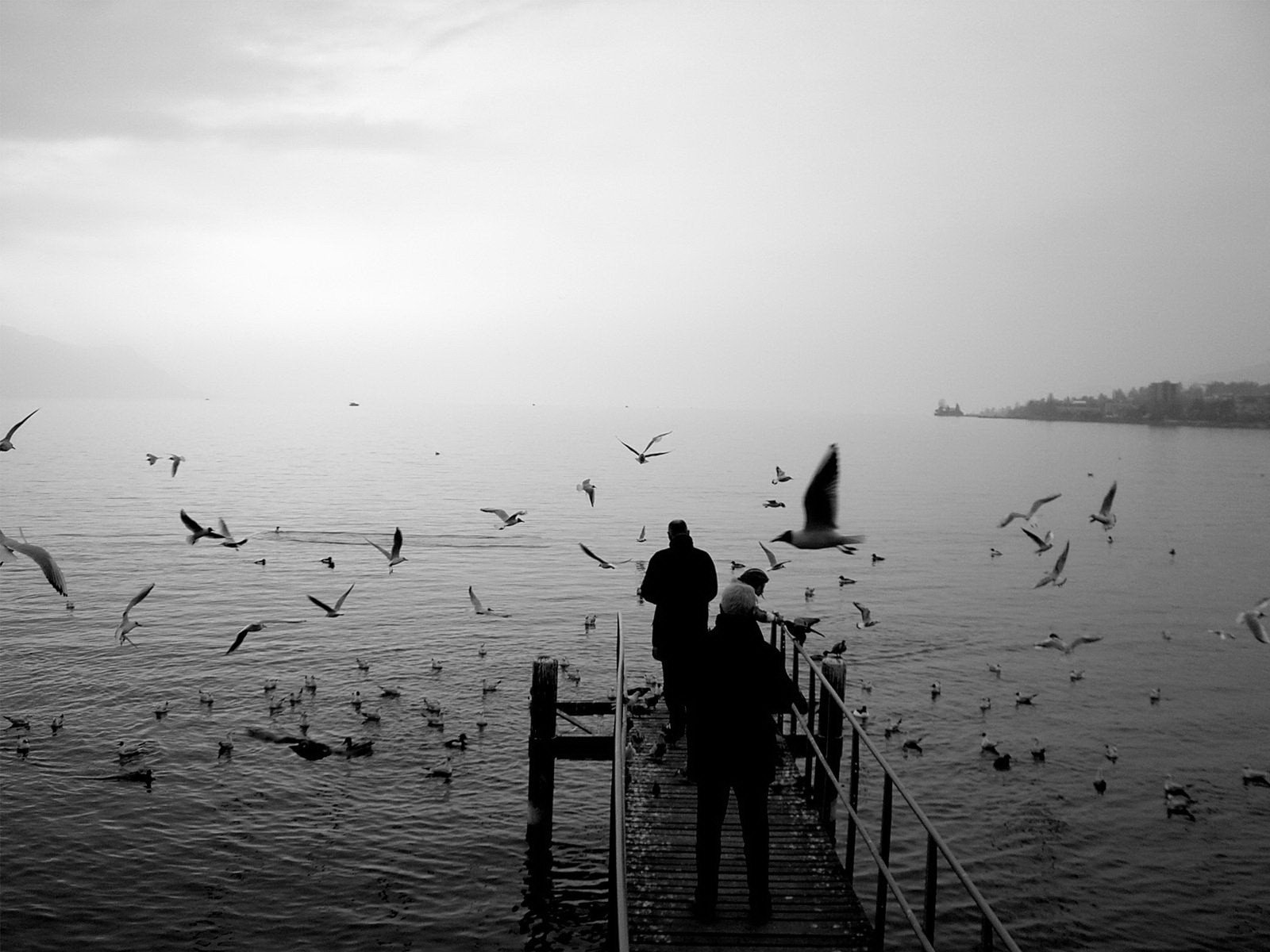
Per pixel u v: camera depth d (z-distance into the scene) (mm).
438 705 37688
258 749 33094
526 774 31156
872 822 29016
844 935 10008
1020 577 77250
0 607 55781
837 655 41750
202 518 99500
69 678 41625
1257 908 24516
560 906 23156
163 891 23547
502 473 168125
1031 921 23656
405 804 28688
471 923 22453
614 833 11406
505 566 74312
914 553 88250
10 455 190250
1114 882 25688
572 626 54000
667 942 9797
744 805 9961
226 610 56531
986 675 46500
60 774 30531
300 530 93000
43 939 21484
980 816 29594
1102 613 64062
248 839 26281
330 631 51469
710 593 13844
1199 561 90250
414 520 102812
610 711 22781
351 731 35156
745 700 9742
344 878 24328
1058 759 34875
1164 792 31453
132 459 185875
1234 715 41281
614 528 97250
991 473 195625
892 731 37031
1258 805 31016
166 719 36281
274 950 21297
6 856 24984
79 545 80438
